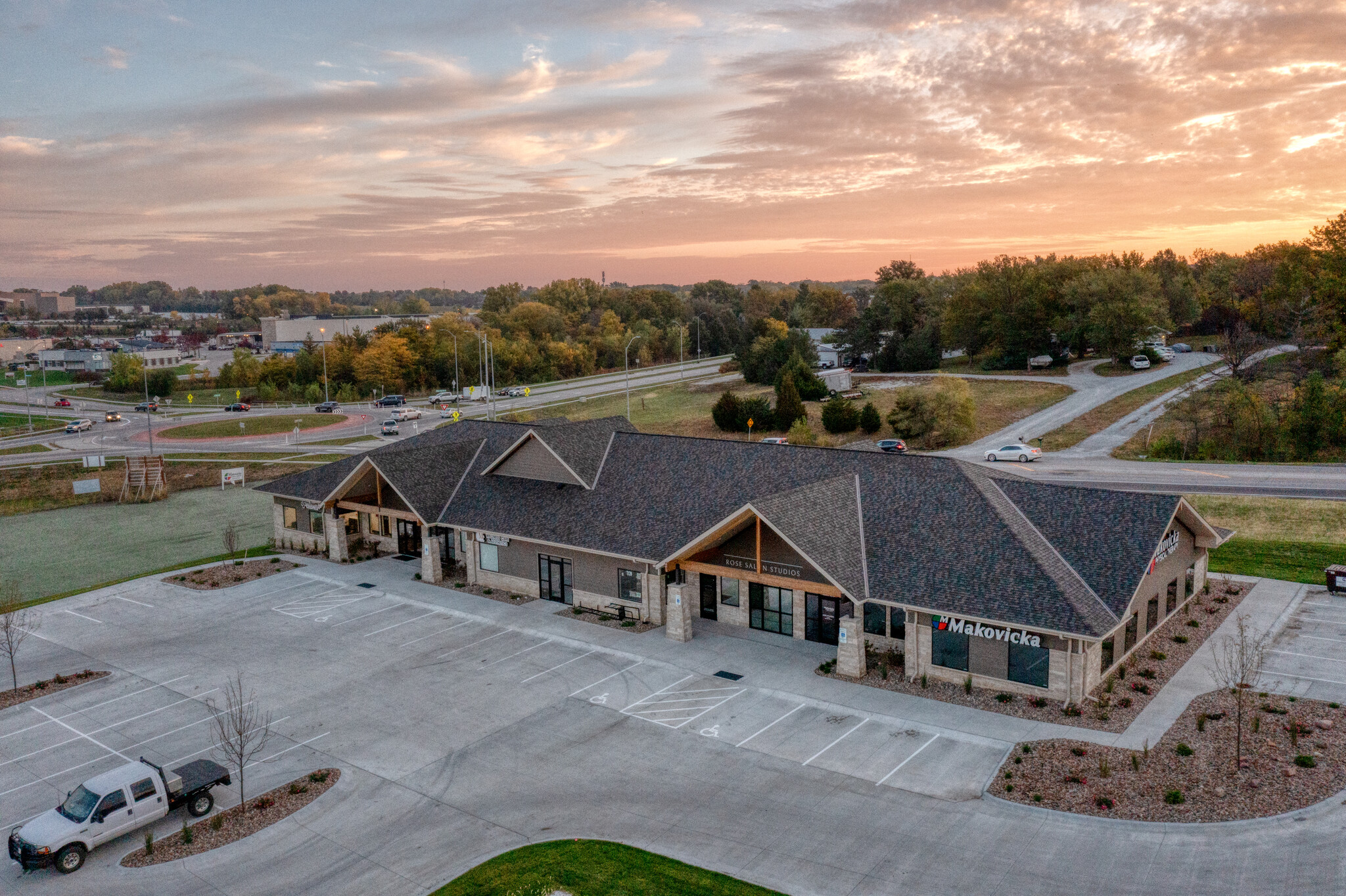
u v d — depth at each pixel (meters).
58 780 28.75
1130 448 75.31
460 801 26.66
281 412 140.50
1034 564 32.28
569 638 39.66
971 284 144.12
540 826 25.14
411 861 23.61
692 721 31.27
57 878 23.53
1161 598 37.62
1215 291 144.25
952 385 84.44
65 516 75.06
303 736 31.16
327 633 41.34
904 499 37.81
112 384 178.75
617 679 35.06
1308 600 41.25
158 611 45.25
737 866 22.75
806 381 111.88
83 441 114.12
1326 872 21.36
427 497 48.72
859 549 36.06
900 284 149.88
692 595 41.88
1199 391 87.94
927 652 33.56
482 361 159.38
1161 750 27.56
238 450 104.69
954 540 34.69
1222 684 32.28
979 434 85.88
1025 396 102.81
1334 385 70.56
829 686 33.62
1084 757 27.34
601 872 22.66
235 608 45.22
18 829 24.52
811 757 28.44
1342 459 67.00
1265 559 47.25
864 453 41.31
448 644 39.47
